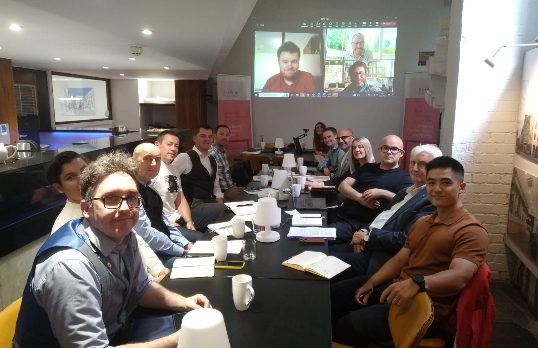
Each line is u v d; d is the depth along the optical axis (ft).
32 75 22.89
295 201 10.08
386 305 5.51
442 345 5.17
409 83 23.38
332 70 24.21
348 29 23.71
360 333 5.51
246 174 17.28
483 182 10.48
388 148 10.07
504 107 10.11
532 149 8.75
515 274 10.28
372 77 24.04
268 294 5.04
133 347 3.71
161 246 7.50
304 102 24.68
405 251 6.40
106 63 19.83
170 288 5.25
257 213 7.14
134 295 4.80
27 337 3.73
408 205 7.64
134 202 4.09
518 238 9.51
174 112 32.91
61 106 25.54
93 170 4.01
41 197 8.14
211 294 5.07
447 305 5.22
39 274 3.60
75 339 3.50
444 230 5.62
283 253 6.56
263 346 3.87
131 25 10.76
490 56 9.86
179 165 12.21
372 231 7.47
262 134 25.35
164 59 18.07
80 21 10.13
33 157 8.71
